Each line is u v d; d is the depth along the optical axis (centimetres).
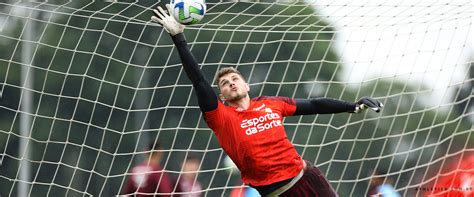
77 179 4456
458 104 3019
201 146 4053
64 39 4741
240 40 4488
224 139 1877
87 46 4834
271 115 1878
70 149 4525
